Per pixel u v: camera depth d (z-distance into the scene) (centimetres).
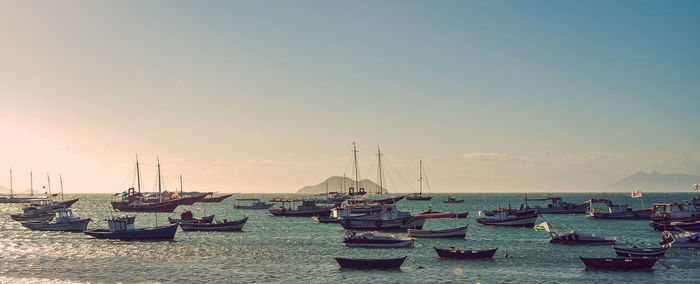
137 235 9262
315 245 8731
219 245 8731
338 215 12888
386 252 7838
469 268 6506
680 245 7844
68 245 8675
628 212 14112
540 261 6956
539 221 13900
